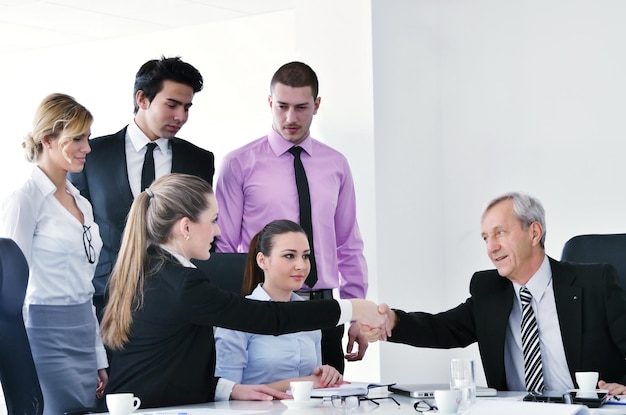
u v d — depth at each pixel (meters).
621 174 5.62
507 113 6.01
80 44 7.93
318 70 5.97
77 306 3.78
